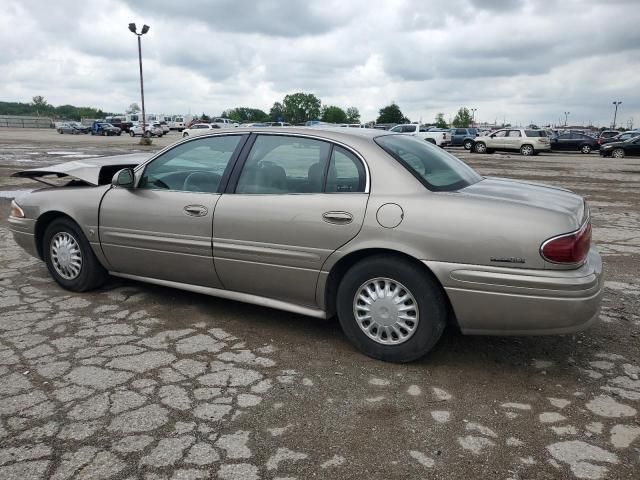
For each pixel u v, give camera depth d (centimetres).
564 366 363
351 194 363
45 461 259
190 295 493
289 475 252
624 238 780
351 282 366
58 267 504
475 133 3988
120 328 417
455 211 334
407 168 361
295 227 375
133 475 250
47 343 389
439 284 344
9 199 1052
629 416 303
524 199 350
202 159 430
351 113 12656
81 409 303
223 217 403
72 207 480
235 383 335
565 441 280
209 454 266
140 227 445
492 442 279
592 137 3400
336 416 301
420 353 354
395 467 259
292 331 417
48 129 8106
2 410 302
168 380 337
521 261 319
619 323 438
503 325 333
